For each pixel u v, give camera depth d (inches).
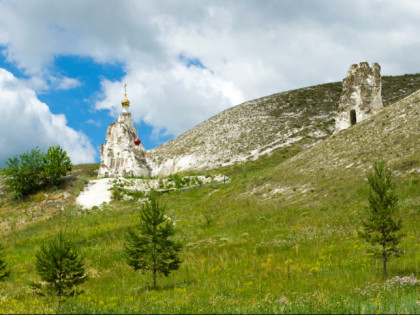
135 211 1406.3
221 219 1146.0
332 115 3105.3
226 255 736.3
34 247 1016.9
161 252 586.6
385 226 519.5
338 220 883.4
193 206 1395.2
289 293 464.4
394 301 365.1
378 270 542.9
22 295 603.5
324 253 677.9
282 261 660.7
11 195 1658.5
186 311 360.5
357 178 1130.7
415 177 998.4
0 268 678.5
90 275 706.2
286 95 3855.8
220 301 420.5
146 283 618.8
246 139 2992.1
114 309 377.4
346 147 1430.9
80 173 2920.8
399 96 3115.2
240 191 1450.5
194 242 916.0
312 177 1293.1
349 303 353.1
